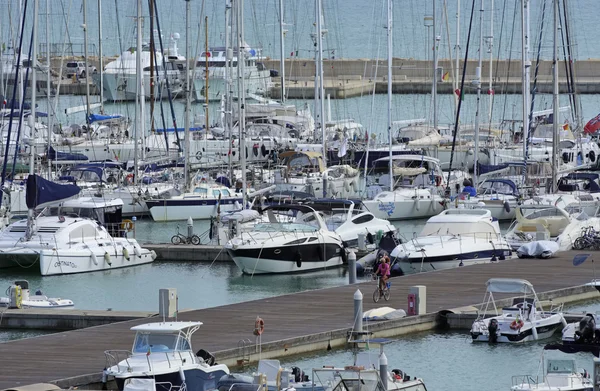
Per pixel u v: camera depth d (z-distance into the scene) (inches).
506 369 1611.7
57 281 2388.0
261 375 1370.6
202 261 2632.9
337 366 1605.6
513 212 3127.5
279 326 1768.0
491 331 1743.4
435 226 2466.8
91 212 2628.0
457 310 1857.8
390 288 2071.9
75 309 1959.9
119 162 3646.7
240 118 2974.9
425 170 3486.7
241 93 2992.1
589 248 2566.4
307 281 2381.9
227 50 3769.7
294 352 1669.5
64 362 1545.3
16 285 1994.3
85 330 1760.6
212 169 3624.5
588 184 3304.6
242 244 2416.3
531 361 1649.9
